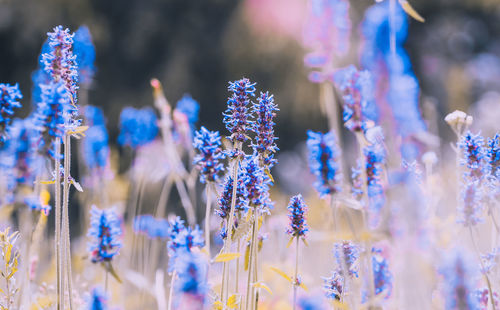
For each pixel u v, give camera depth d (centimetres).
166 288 423
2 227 278
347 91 234
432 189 321
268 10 2036
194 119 507
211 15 2208
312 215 529
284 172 1385
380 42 203
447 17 2478
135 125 543
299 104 1948
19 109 1650
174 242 244
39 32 2003
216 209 260
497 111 905
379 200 231
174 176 470
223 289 250
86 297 251
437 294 234
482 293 252
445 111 2116
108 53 2114
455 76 2181
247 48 2061
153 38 2164
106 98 2048
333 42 303
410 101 200
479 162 251
